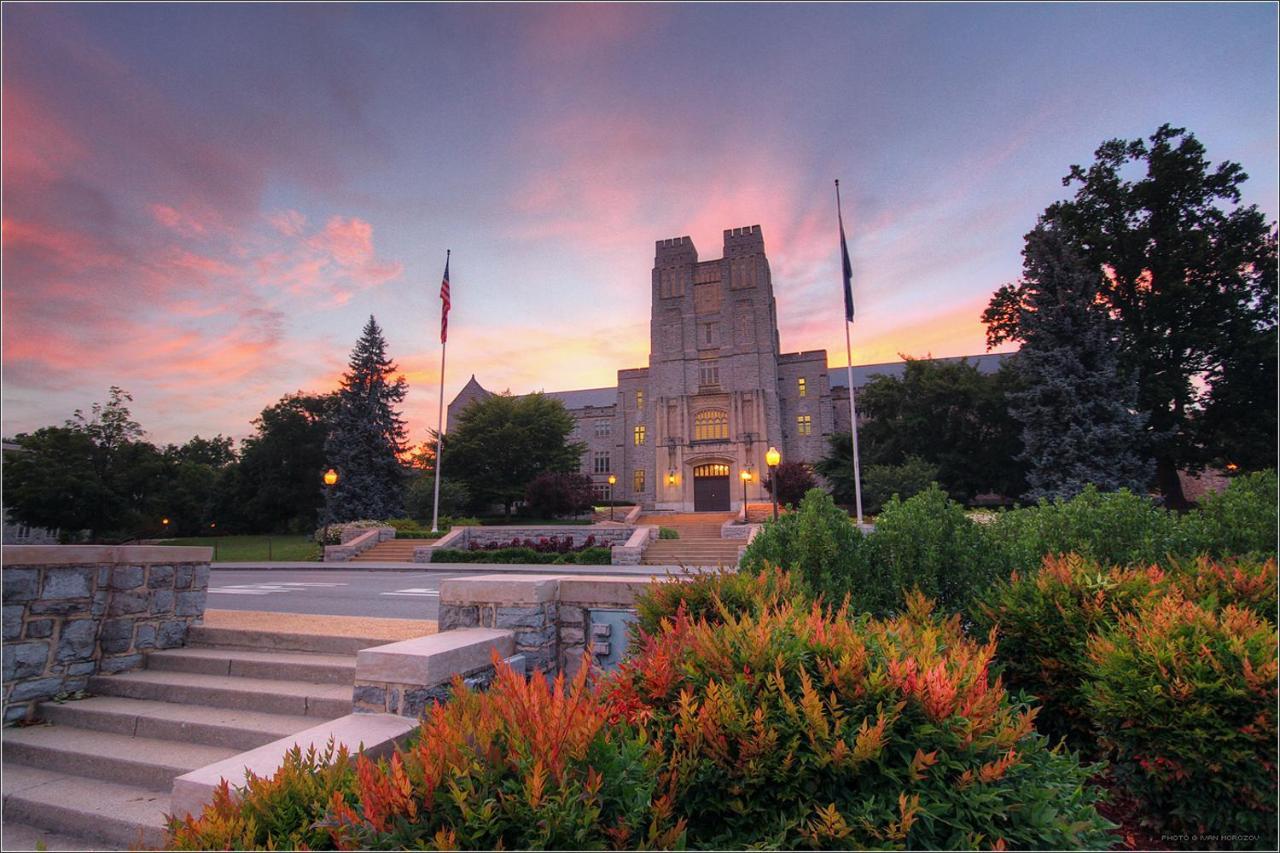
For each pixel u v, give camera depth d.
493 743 2.54
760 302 55.16
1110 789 4.67
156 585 7.60
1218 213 29.53
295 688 6.26
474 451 52.66
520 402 56.91
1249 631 4.10
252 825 2.25
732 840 2.55
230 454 82.06
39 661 6.45
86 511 45.81
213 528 58.31
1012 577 5.91
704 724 2.70
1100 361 27.14
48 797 4.95
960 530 6.66
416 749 2.49
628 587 6.60
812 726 2.62
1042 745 3.06
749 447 51.84
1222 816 3.84
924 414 37.53
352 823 2.20
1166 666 4.07
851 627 3.71
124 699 6.62
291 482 57.34
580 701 2.85
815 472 43.94
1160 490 31.00
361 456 43.75
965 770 2.56
